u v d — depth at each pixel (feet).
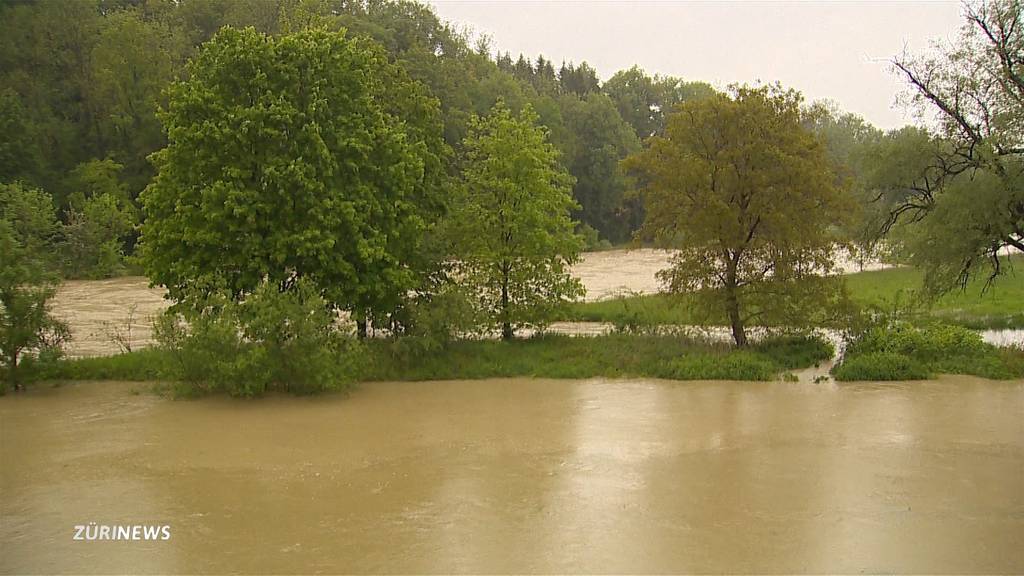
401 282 65.72
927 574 28.55
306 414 53.01
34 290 59.77
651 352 72.23
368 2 280.92
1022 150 69.00
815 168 71.05
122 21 225.97
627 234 333.62
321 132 64.08
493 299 78.48
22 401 56.29
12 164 197.77
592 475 40.22
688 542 31.42
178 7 262.88
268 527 32.96
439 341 68.39
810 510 35.19
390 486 38.32
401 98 80.28
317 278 63.10
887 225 81.97
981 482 39.19
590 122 305.94
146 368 64.13
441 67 240.12
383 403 56.49
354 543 31.19
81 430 48.55
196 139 61.72
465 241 77.41
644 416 52.95
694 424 50.80
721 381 65.05
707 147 73.97
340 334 61.41
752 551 30.55
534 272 77.41
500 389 61.72
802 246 71.05
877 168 77.92
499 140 79.00
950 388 62.03
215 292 60.49
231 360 55.93
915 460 42.96
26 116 208.13
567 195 81.97
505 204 77.61
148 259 65.10
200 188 63.26
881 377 65.41
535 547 30.81
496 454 43.96
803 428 49.78
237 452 44.06
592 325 96.84
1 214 165.89
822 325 75.61
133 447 44.98
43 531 32.58
